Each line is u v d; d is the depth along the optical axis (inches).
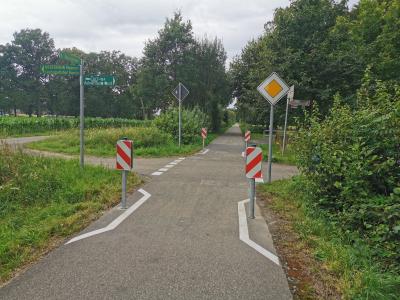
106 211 260.8
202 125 1101.7
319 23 782.5
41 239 198.5
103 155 591.5
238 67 1646.2
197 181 385.1
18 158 373.7
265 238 204.4
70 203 283.3
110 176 365.7
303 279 153.4
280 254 180.9
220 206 278.4
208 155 675.4
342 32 789.2
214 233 211.6
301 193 291.1
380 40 856.9
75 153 608.7
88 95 3058.6
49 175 327.3
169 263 166.6
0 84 3068.4
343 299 136.3
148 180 386.3
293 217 245.1
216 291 140.6
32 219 243.1
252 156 246.4
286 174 449.7
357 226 206.4
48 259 171.2
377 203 199.6
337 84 738.8
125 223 229.8
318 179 252.2
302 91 732.0
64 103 3021.7
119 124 1547.7
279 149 780.6
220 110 1742.1
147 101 1947.6
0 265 167.5
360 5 960.9
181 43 1772.9
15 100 2994.6
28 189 301.1
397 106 221.8
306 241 196.2
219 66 1648.6
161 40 1771.7
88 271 157.5
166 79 1749.5
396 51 848.3
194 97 1609.3
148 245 189.9
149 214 251.9
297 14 776.9
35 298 134.2
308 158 265.9
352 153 222.1
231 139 1285.7
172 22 1780.3
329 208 243.0
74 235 207.2
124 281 147.9
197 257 174.1
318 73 730.2
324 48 735.7
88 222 233.1
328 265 165.3
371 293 135.7
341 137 248.5
